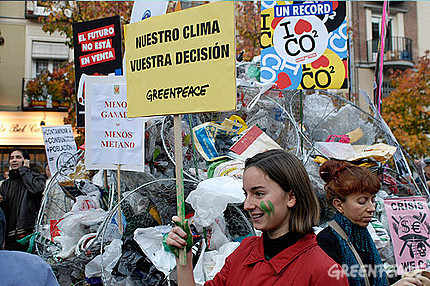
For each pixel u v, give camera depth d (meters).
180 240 1.53
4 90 14.30
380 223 2.90
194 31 1.82
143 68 1.95
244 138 3.05
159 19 1.91
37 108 14.32
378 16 15.98
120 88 3.08
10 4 14.35
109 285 2.47
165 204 3.01
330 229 1.91
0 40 14.20
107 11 10.39
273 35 3.47
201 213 2.37
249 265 1.49
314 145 3.28
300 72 3.43
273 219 1.43
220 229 2.53
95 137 3.06
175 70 1.85
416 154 13.32
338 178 1.94
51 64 14.80
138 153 3.01
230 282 1.53
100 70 4.05
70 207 4.03
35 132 14.48
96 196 3.58
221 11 1.76
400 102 13.70
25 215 4.83
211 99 1.76
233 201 2.35
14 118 14.30
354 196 1.89
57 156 5.12
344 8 3.42
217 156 3.10
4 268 1.27
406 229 2.38
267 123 3.63
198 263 2.27
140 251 2.50
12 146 14.32
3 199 4.87
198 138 3.13
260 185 1.44
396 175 3.32
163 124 3.03
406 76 14.11
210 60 1.77
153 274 2.40
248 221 2.60
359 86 15.48
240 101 3.64
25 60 14.52
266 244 1.47
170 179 2.69
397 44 16.06
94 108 3.08
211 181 2.49
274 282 1.38
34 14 14.38
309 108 4.01
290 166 1.45
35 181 4.91
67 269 2.89
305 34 3.44
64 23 11.04
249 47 10.92
